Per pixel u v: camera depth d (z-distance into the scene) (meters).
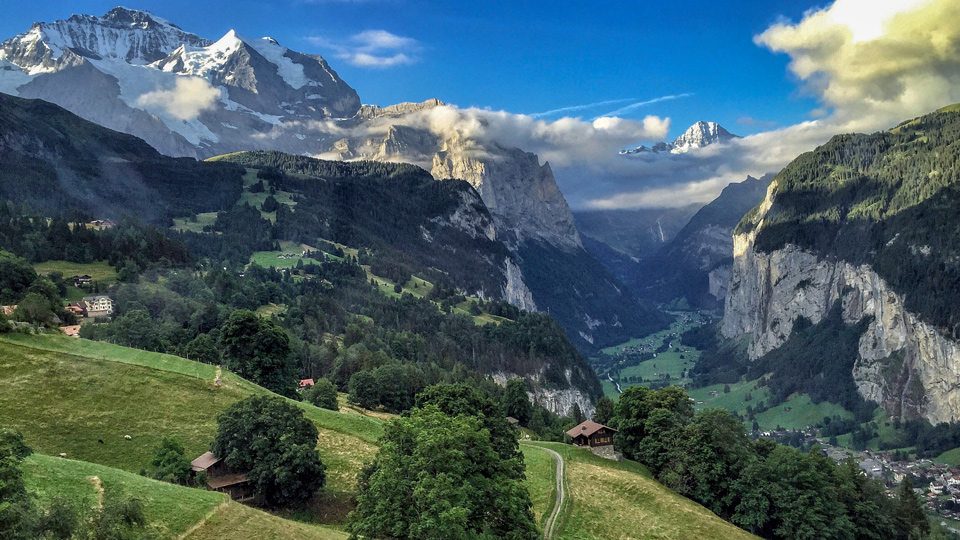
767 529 104.00
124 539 52.50
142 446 82.06
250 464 76.31
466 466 57.00
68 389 89.19
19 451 55.09
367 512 56.19
